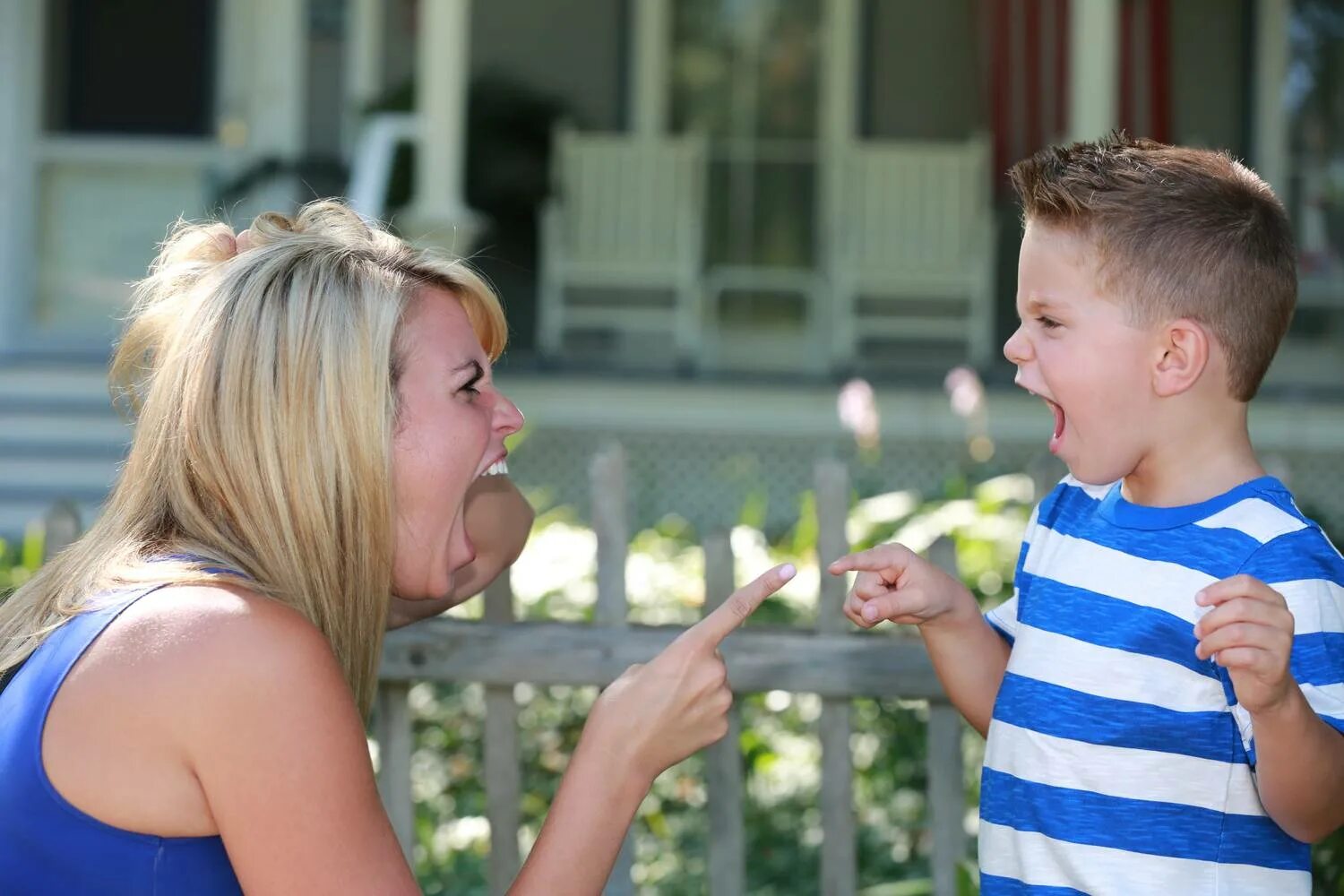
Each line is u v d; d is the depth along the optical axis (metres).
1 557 3.50
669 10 9.86
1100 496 1.74
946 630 1.82
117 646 1.47
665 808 3.83
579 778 1.62
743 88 9.85
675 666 1.63
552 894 1.57
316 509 1.58
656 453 8.75
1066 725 1.61
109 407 7.96
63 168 8.87
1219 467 1.62
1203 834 1.55
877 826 3.69
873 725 3.88
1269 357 1.62
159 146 8.90
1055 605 1.67
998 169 9.62
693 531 6.88
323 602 1.60
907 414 8.59
